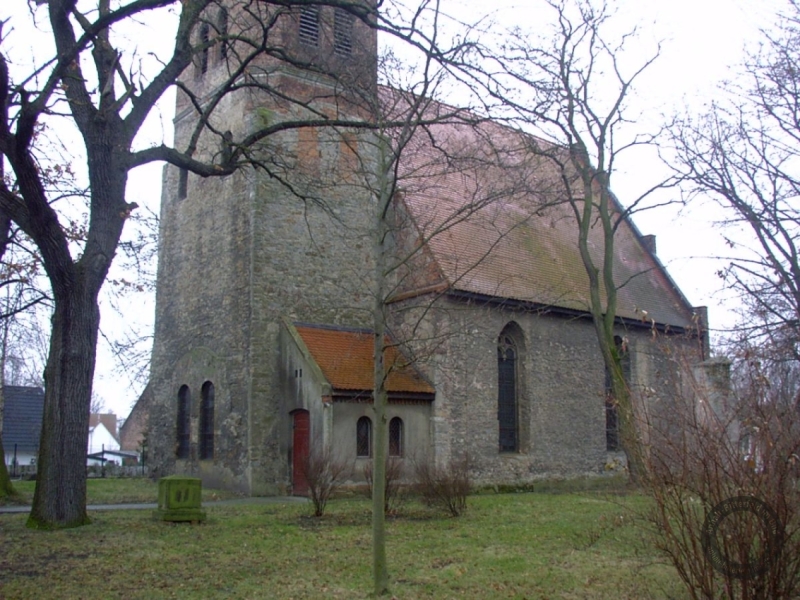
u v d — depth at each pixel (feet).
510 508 64.28
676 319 106.32
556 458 88.84
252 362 77.92
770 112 52.80
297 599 32.96
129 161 52.26
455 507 60.75
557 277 94.53
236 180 83.66
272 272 80.48
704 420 25.84
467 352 81.92
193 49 54.34
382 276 35.78
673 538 26.02
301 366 76.48
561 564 39.86
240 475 77.41
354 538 47.80
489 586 35.24
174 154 54.19
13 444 170.19
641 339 101.24
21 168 46.14
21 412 175.94
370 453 75.72
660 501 26.11
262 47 56.70
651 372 100.94
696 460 25.25
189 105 95.61
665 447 26.66
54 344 50.62
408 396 78.02
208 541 45.88
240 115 84.58
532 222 99.71
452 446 79.56
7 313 71.36
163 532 48.73
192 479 53.93
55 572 36.86
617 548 44.04
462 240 86.43
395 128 45.88
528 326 88.43
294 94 83.97
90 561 39.50
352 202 86.58
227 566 39.01
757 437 24.32
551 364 90.12
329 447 65.92
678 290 112.27
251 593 33.83
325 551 43.39
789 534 23.86
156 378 95.25
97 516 55.47
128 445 200.75
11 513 57.47
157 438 93.66
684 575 25.45
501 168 55.42
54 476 49.55
